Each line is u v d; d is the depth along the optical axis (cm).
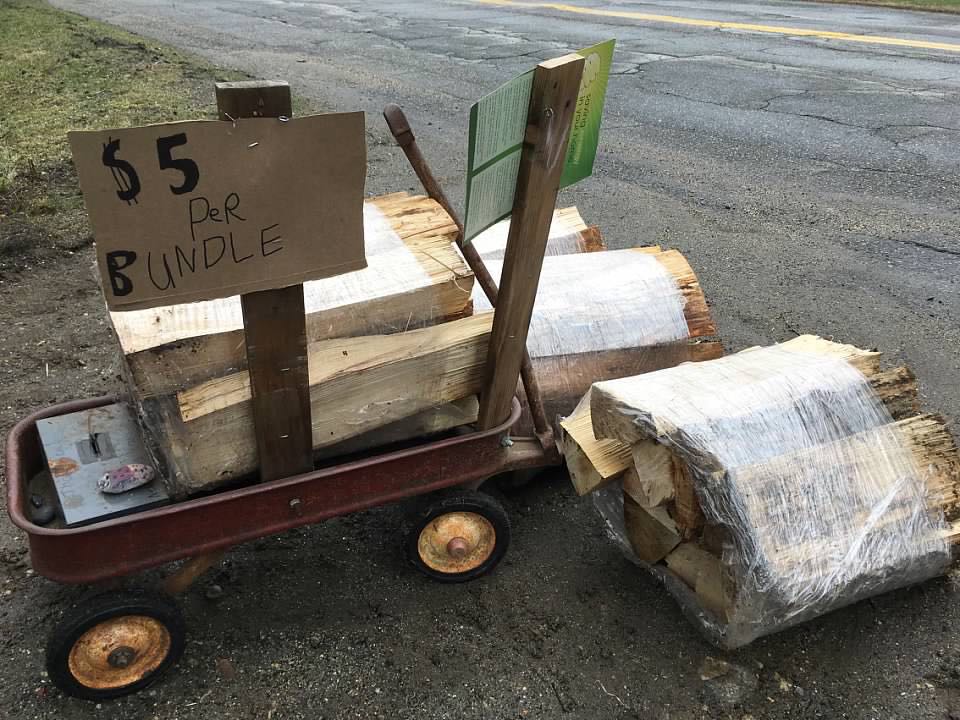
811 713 236
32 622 262
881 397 256
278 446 230
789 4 1511
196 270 190
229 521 227
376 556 291
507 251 235
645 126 773
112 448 247
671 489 232
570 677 247
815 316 451
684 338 317
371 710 236
